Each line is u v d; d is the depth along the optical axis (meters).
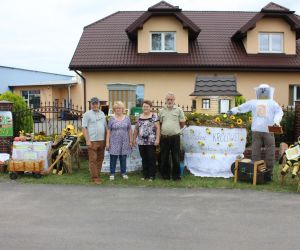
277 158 10.58
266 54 19.38
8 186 7.82
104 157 9.19
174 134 8.20
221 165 8.73
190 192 7.35
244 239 4.91
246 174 8.04
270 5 19.30
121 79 18.75
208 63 18.44
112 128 8.28
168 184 7.91
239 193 7.28
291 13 19.14
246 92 18.98
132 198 6.89
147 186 7.82
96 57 18.73
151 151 8.27
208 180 8.34
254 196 7.07
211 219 5.71
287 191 7.45
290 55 19.42
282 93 19.09
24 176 8.69
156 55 19.00
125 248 4.61
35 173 8.52
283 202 6.67
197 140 8.91
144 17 18.67
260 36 19.55
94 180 8.09
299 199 6.88
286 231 5.21
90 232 5.15
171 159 8.63
